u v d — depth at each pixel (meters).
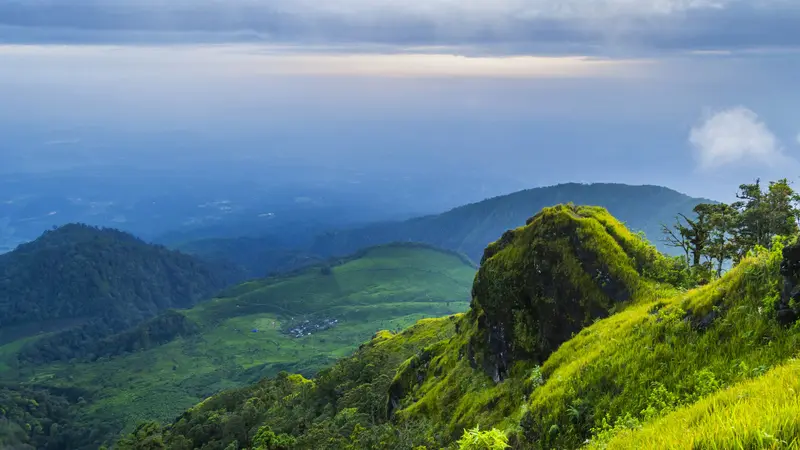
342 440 53.34
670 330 19.72
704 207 45.09
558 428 19.98
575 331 32.03
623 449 10.77
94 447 179.88
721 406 9.38
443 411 40.94
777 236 18.05
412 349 87.69
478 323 42.91
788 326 15.60
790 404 7.44
